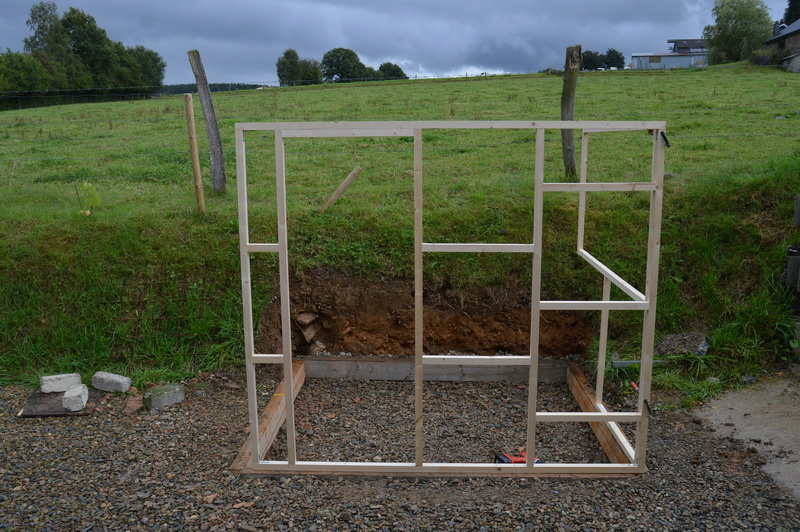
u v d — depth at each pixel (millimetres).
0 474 4105
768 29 39531
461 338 6375
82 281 6383
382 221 6910
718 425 4672
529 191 7453
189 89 29797
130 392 5496
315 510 3559
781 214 6488
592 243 6594
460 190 7953
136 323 6160
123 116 17766
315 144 12164
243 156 3676
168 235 6816
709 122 12461
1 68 34500
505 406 5633
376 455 4695
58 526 3455
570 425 5258
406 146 11758
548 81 23266
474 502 3623
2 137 14375
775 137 10461
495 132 12992
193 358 5992
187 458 4324
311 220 6926
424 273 6477
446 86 22859
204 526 3426
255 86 29531
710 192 6969
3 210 7504
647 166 8789
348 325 6438
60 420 5012
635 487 3803
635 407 5125
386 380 6230
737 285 6082
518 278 6434
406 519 3453
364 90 22734
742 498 3654
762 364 5402
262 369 6008
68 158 11445
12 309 6242
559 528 3359
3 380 5711
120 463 4254
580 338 6277
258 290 6348
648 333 3811
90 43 52250
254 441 3996
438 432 5113
